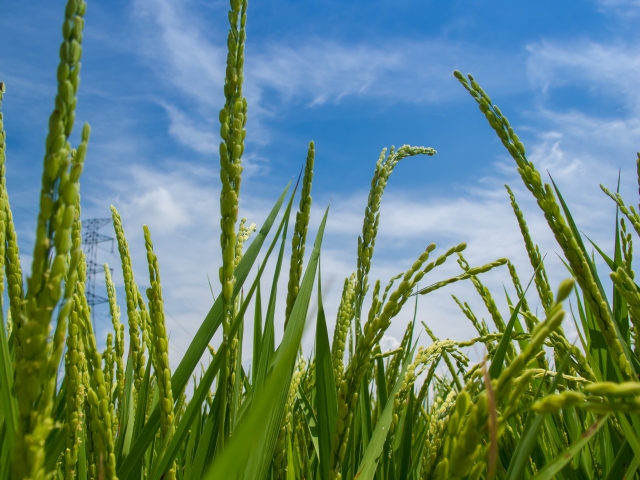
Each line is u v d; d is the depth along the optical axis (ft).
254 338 1.24
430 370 1.46
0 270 0.76
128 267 1.12
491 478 0.49
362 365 0.79
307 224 0.99
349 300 1.16
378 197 1.09
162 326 0.80
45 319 0.46
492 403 0.48
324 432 1.05
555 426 1.36
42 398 0.48
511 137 0.79
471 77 0.81
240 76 0.75
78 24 0.47
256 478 0.88
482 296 1.49
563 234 0.74
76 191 0.47
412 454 1.58
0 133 0.82
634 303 0.70
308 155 0.98
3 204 0.78
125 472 0.80
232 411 0.95
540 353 1.11
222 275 0.76
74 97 0.47
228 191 0.75
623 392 0.43
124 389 1.16
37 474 0.47
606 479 0.93
